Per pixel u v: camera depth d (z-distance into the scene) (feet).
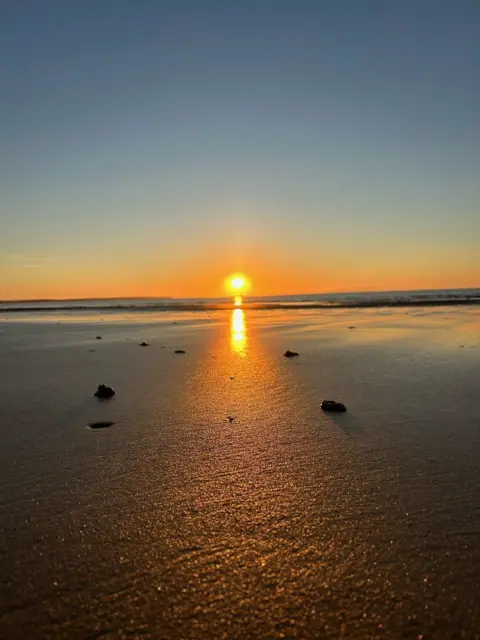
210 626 9.16
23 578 10.59
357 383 31.14
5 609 9.64
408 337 59.98
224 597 9.95
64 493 14.82
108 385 31.60
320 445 19.06
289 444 19.24
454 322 84.74
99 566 11.00
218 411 24.54
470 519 12.84
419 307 156.56
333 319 103.09
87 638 8.90
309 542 11.91
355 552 11.42
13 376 35.68
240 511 13.57
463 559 11.02
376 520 12.90
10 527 12.75
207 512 13.53
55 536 12.28
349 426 21.54
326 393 28.37
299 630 9.03
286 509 13.66
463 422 21.74
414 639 8.77
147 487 15.25
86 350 52.19
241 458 17.74
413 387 29.48
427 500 14.03
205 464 17.19
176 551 11.60
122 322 108.37
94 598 9.95
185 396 28.07
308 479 15.72
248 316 126.72
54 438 20.26
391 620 9.24
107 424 22.44
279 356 44.70
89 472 16.49
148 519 13.16
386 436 20.02
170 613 9.51
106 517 13.28
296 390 29.35
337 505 13.84
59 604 9.78
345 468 16.61
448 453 17.84
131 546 11.83
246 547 11.73
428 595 9.87
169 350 50.83
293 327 82.12
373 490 14.78
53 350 52.75
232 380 32.83
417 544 11.68
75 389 30.40
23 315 166.30
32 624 9.24
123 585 10.34
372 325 82.12
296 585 10.28
